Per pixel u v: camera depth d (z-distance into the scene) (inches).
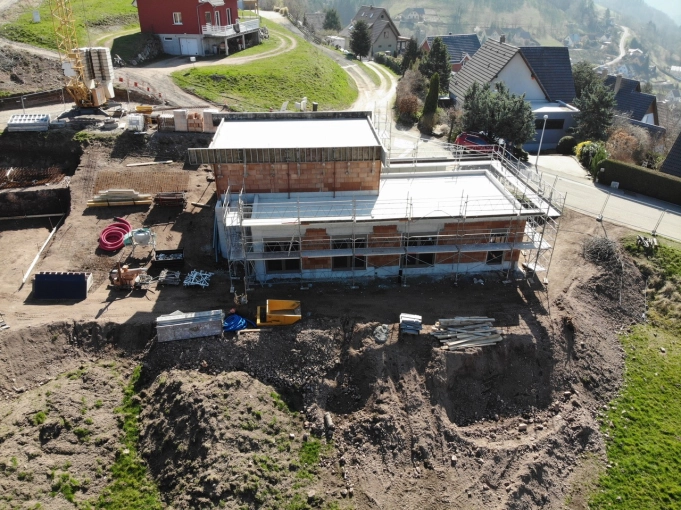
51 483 853.2
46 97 1905.8
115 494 868.0
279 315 1058.7
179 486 860.6
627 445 983.6
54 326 1064.2
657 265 1320.1
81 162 1574.8
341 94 2417.6
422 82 2476.6
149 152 1641.2
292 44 2871.6
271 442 916.6
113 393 994.1
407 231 1138.7
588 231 1408.7
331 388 1015.0
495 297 1172.5
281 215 1146.0
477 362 1037.8
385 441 937.5
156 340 1037.2
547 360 1064.2
